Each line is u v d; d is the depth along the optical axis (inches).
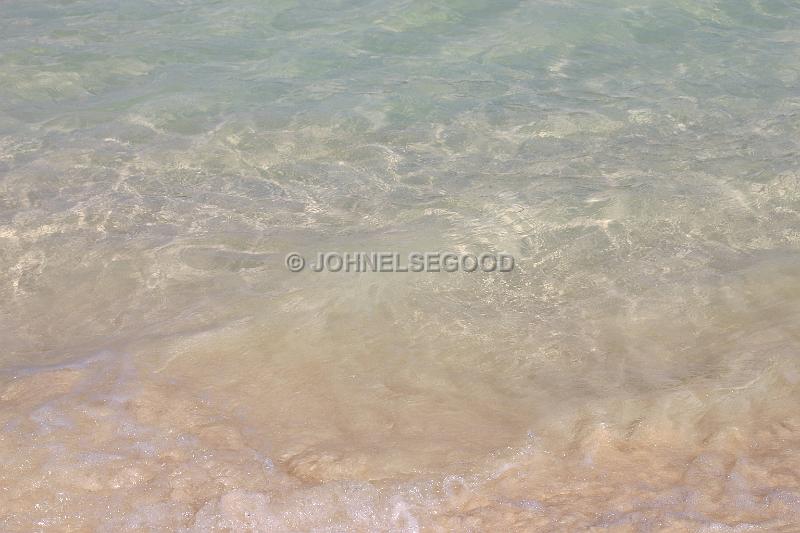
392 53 343.0
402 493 139.9
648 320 190.5
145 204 242.1
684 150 264.4
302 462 147.6
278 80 321.1
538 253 216.1
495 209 235.8
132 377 171.8
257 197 246.5
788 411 159.2
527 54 338.0
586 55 335.9
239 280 207.3
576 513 135.0
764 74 313.1
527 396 167.6
